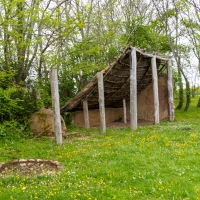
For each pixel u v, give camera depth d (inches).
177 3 1063.6
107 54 973.8
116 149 458.0
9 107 614.5
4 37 639.8
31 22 695.7
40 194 284.2
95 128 766.5
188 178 324.8
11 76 636.7
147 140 515.2
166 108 850.8
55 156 441.1
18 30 649.0
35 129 625.9
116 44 993.5
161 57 788.0
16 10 615.2
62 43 824.3
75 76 959.0
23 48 664.4
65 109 789.9
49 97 742.5
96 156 422.9
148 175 335.6
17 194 286.4
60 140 542.9
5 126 596.1
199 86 1444.4
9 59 685.9
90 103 799.7
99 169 360.8
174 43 1173.1
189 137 524.7
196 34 1117.1
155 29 1185.4
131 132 618.5
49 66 783.7
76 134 655.8
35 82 742.5
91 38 822.5
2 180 327.9
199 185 304.5
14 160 410.3
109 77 698.2
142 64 751.7
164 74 863.1
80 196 279.1
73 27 715.4
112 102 865.5
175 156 407.8
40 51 757.3
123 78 747.4
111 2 1091.9
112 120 914.7
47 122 628.7
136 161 386.6
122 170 356.2
